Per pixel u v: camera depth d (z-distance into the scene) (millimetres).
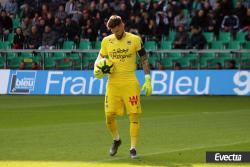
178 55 61969
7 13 73375
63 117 43906
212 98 56375
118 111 27906
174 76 59031
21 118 43719
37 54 64125
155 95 59188
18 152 29641
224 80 57875
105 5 67500
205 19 64938
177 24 65875
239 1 65812
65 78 61094
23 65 64062
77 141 32844
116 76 27578
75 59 63375
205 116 43625
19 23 72750
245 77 57438
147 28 65250
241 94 57312
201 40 62469
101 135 34906
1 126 39375
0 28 70812
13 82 62406
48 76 61656
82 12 69750
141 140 33031
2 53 65250
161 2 67500
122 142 32406
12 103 54750
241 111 46625
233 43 63625
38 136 34750
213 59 60969
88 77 60469
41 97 59562
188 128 37469
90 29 66562
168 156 28125
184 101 54281
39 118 43500
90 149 30297
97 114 45562
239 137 33781
